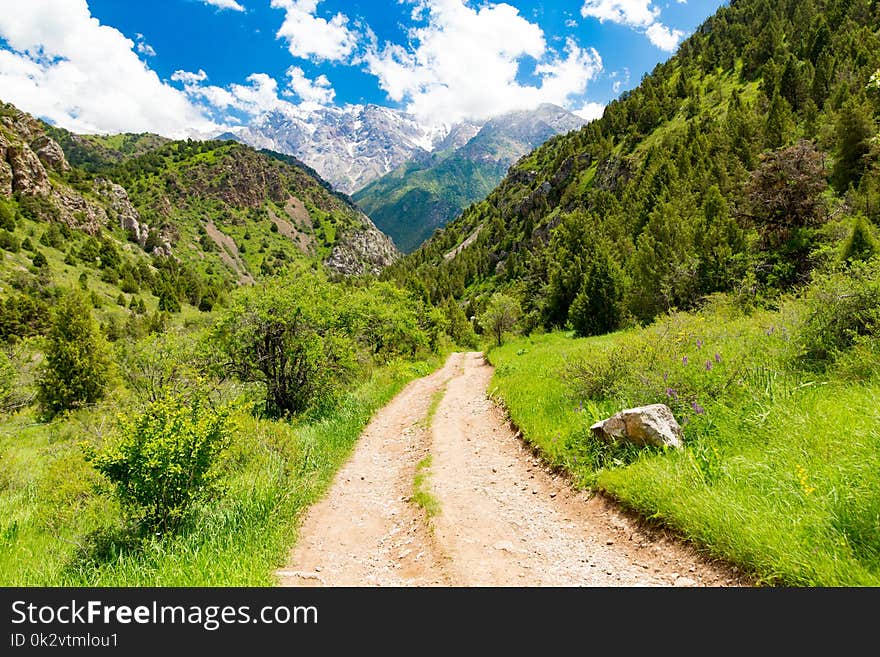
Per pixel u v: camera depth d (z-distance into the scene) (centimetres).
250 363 1683
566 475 789
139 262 14600
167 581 536
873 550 377
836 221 2450
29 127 16750
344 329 2270
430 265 17562
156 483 666
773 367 788
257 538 662
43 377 2948
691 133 8556
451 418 1461
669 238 4478
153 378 1476
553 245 7800
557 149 16600
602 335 3338
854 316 789
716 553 457
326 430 1349
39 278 9438
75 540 700
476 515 702
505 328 4741
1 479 1244
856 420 544
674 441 668
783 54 9225
